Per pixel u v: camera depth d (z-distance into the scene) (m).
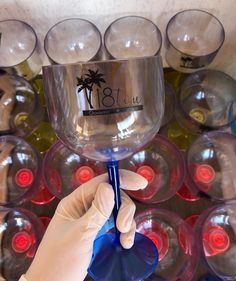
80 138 0.21
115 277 0.29
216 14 0.36
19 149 0.35
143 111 0.21
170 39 0.37
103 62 0.19
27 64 0.36
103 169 0.36
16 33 0.36
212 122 0.38
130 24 0.36
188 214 0.36
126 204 0.29
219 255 0.33
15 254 0.32
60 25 0.35
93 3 0.33
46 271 0.27
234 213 0.34
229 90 0.38
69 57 0.38
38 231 0.32
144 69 0.20
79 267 0.28
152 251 0.31
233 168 0.37
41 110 0.37
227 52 0.41
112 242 0.31
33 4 0.33
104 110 0.20
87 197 0.29
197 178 0.35
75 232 0.27
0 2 0.32
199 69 0.38
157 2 0.34
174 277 0.31
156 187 0.35
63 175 0.36
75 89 0.19
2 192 0.34
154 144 0.36
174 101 0.37
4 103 0.36
